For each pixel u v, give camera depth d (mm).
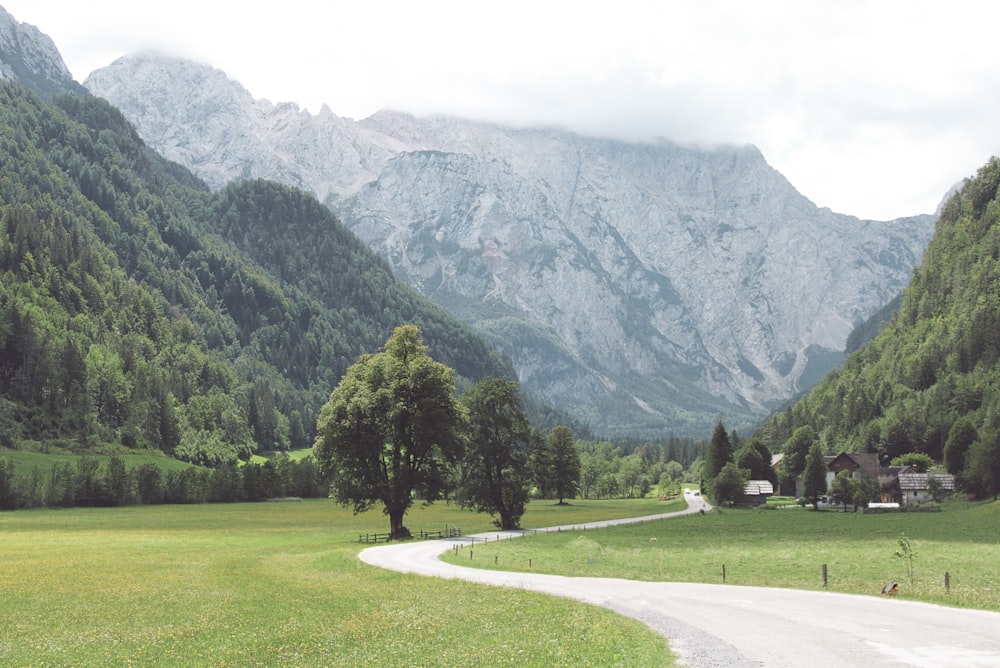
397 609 40344
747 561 70875
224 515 158250
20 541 95688
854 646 28266
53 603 45219
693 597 43219
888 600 41406
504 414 111812
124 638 35125
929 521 130500
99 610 42656
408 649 31188
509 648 30375
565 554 75812
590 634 32031
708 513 165000
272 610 41375
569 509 185000
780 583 51688
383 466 92250
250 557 71625
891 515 150625
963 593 44125
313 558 68812
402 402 87562
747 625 33344
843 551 81000
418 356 92500
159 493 197500
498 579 53125
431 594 45125
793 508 179000
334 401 89875
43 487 179625
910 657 26203
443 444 90125
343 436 88188
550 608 38969
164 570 61531
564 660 27828
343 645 32500
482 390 111438
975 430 180500
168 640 34438
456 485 96938
